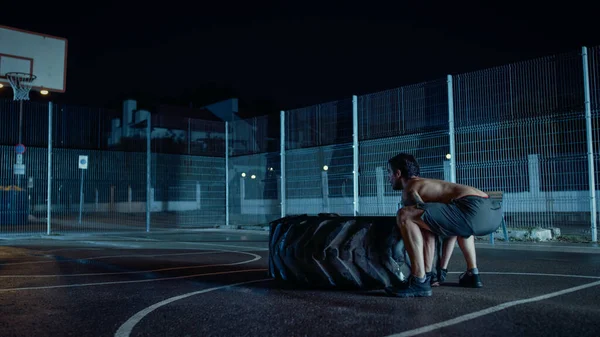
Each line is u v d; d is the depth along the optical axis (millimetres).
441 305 3789
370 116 13469
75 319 3588
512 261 7043
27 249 10477
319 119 14938
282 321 3406
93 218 16906
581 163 9805
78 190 16641
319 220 4742
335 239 4492
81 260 7961
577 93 9914
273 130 17156
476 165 11266
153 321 3479
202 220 18734
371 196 13234
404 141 12602
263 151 17531
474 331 3008
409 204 4277
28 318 3641
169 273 6191
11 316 3713
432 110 12117
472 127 11398
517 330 3014
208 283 5258
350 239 4453
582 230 9867
